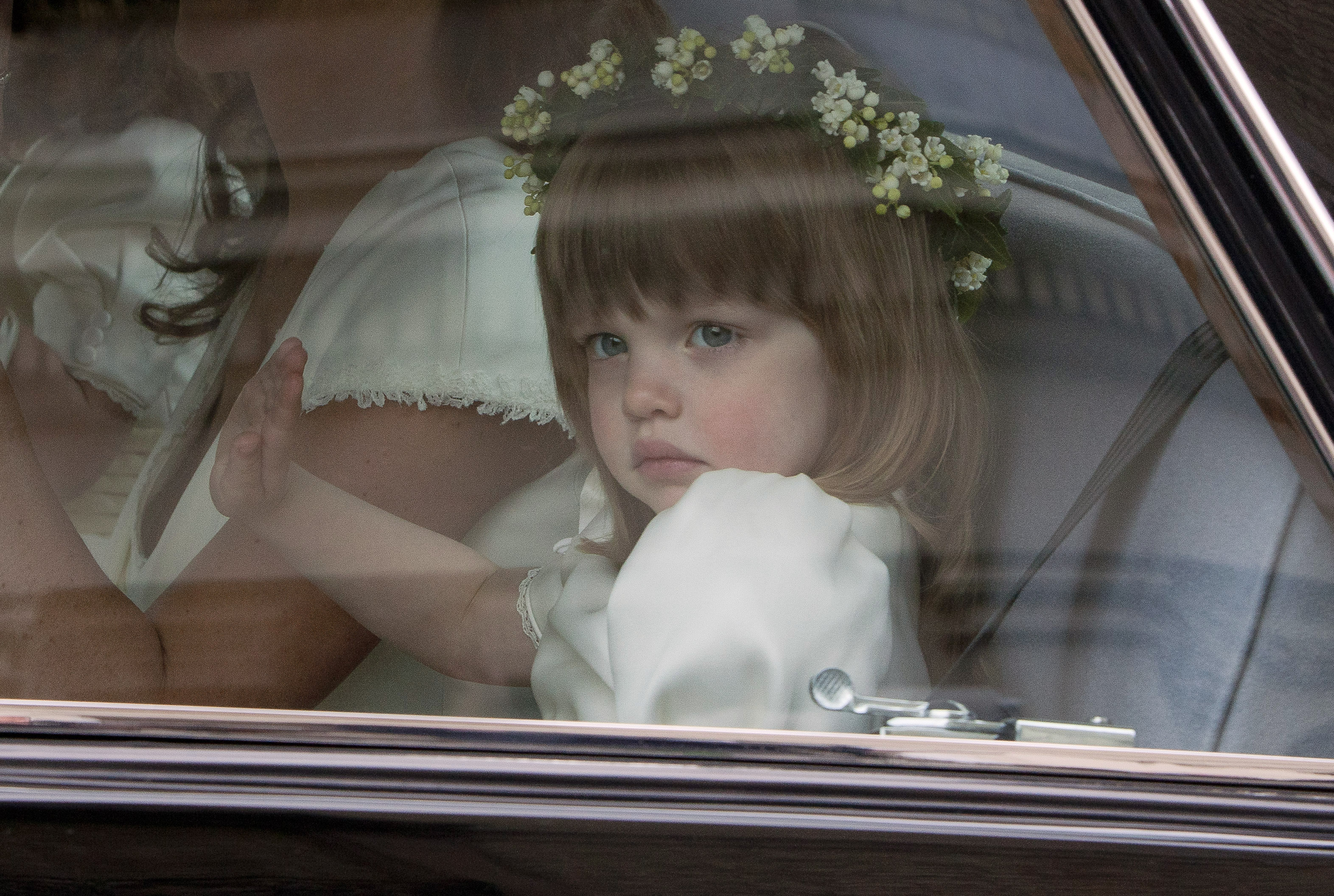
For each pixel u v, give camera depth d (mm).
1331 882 3506
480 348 4738
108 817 3295
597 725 3516
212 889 3283
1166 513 4000
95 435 4777
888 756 3555
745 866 3398
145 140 4910
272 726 3439
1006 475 4148
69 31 4770
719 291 4207
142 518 4660
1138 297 4004
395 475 4504
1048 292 4141
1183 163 3682
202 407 4918
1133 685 3861
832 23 4242
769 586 4004
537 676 4164
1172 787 3600
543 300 4656
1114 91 3717
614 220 4266
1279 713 3816
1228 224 3678
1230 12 3721
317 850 3322
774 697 3865
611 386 4512
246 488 4418
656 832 3396
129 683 4023
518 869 3354
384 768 3402
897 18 4145
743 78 4254
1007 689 3896
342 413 4609
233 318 4996
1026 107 4000
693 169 4219
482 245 4734
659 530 4211
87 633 4070
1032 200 4094
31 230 4938
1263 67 3721
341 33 4570
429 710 4234
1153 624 3932
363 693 4270
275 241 4996
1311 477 3826
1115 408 4078
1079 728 3777
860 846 3428
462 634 4297
